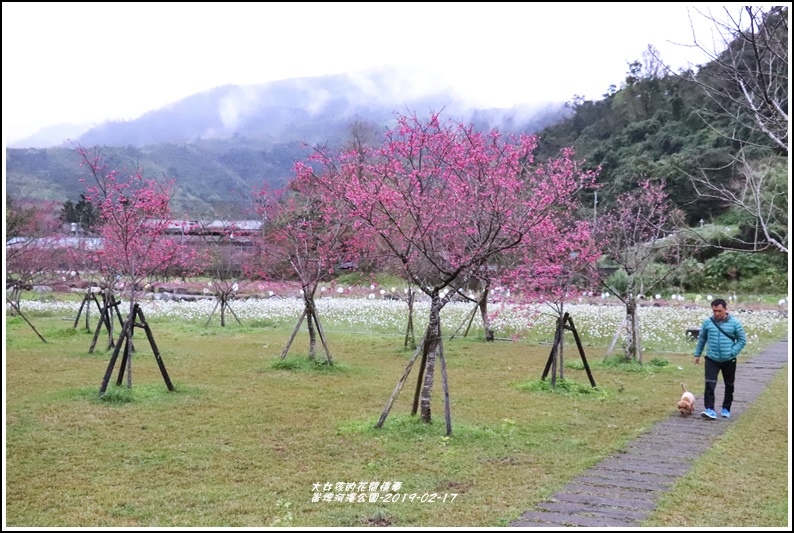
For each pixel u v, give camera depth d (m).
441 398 9.83
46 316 21.67
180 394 9.71
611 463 6.73
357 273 27.64
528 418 8.58
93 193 14.55
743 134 18.98
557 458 6.85
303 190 12.99
